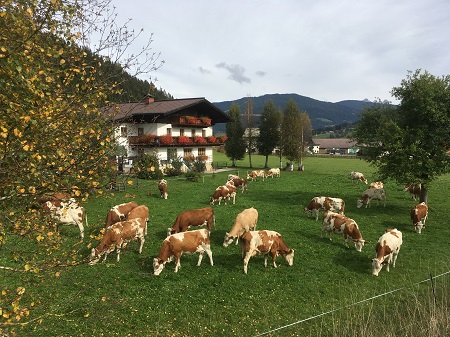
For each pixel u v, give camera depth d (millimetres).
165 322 8539
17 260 5453
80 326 7980
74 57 5723
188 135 45406
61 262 5578
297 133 47344
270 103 51812
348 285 10766
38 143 4676
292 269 11945
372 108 23656
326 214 15078
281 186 31750
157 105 42062
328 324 8602
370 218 19156
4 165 4684
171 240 11328
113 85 6199
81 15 5547
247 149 58781
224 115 49438
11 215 4895
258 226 17281
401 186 30281
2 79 4457
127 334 7938
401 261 12727
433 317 7227
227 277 11164
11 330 5363
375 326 8094
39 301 5656
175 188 28828
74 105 5418
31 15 4715
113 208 15531
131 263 11945
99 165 5586
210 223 15492
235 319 8781
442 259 12859
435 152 19031
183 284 10570
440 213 20375
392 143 19500
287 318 8898
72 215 13570
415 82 19938
